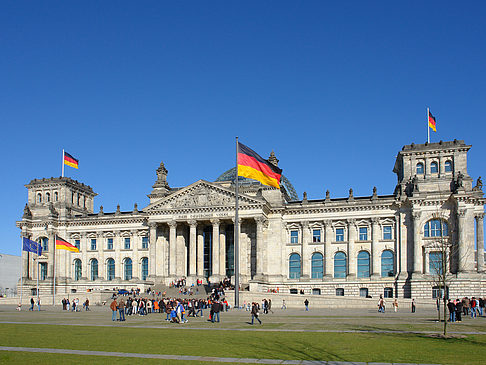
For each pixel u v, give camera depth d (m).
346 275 140.38
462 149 132.50
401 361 39.16
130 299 105.69
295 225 146.50
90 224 165.38
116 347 46.69
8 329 63.19
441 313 92.31
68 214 168.38
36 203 171.75
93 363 38.62
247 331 60.31
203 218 143.00
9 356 41.44
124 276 160.50
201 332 59.66
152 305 109.94
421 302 110.19
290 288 142.50
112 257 162.25
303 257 143.75
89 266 164.12
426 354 42.00
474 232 130.00
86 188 180.00
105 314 98.75
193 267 142.38
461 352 42.94
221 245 144.50
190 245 143.25
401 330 59.53
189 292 130.88
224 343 49.12
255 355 42.19
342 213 142.50
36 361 39.31
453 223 128.88
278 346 46.88
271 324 69.81
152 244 147.88
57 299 140.25
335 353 42.88
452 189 131.38
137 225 161.00
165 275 150.38
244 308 108.25
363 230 141.00
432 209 130.75
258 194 141.00
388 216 138.12
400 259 134.00
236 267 96.19
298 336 54.28
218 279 140.50
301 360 39.97
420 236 130.75
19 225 166.12
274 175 103.12
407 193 135.75
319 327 64.19
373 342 48.88
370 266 138.50
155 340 51.66
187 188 145.38
